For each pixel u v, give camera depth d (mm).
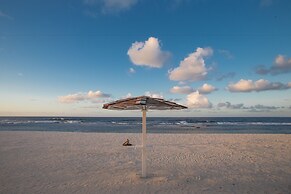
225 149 12555
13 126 40281
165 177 7113
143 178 6992
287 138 17781
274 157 10414
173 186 6293
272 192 5887
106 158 10086
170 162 9320
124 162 9312
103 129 33250
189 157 10328
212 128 36344
